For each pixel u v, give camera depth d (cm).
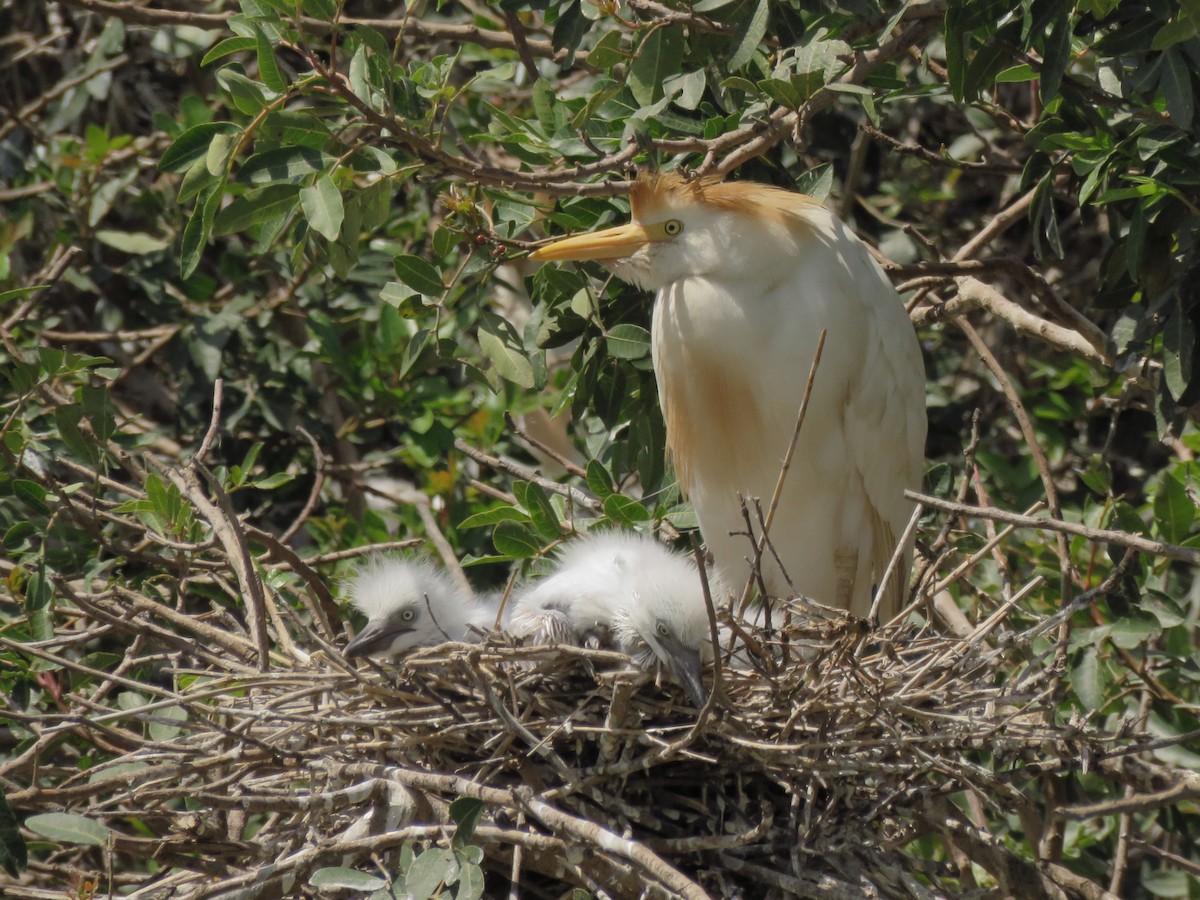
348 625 862
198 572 941
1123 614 823
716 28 757
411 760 681
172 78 1411
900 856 713
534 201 874
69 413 856
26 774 781
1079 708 867
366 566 952
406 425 1188
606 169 774
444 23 1198
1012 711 697
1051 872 755
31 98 1395
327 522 1096
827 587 907
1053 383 1167
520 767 648
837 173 1229
